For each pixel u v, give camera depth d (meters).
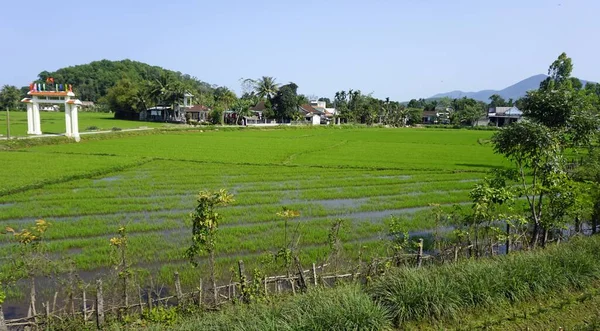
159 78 102.94
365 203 22.52
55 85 50.81
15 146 41.72
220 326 8.00
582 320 8.52
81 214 19.12
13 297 10.85
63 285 11.36
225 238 15.59
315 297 8.59
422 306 8.68
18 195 22.38
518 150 13.43
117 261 12.48
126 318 8.86
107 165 32.00
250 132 78.44
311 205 21.56
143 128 68.31
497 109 120.56
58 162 33.22
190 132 73.44
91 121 91.00
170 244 14.89
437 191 25.92
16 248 13.86
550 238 14.80
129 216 18.86
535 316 8.71
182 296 9.80
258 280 10.05
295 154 42.81
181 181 27.42
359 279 10.83
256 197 23.08
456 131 99.50
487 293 9.08
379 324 8.05
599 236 12.87
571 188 12.73
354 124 114.88
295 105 108.56
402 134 82.88
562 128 14.04
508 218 13.05
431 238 16.11
